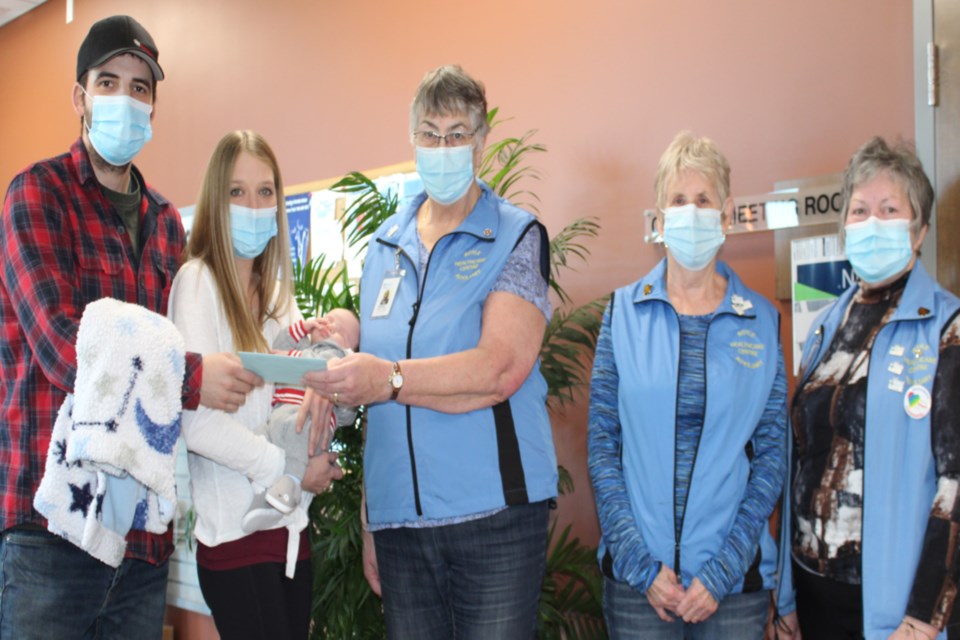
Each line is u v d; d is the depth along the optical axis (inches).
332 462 72.1
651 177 111.5
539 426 69.4
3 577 63.5
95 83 70.0
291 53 158.7
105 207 71.0
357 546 95.0
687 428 73.9
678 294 80.8
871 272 72.9
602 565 76.0
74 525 59.9
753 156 102.7
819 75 98.0
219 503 65.8
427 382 62.5
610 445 78.3
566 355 104.7
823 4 97.9
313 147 154.4
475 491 64.8
